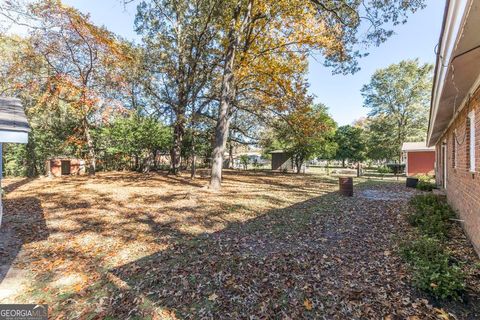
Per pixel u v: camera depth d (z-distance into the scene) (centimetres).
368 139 3062
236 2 1128
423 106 2812
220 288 322
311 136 1511
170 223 595
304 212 718
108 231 534
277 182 1447
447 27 216
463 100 498
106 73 1334
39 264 387
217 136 1080
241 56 1129
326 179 1647
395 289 313
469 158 489
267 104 1388
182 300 298
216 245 462
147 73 1390
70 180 1279
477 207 418
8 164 1460
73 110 1402
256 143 2195
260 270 367
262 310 280
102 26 1248
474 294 298
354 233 536
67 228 550
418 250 389
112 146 1669
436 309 274
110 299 301
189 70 1476
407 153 2047
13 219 610
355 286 323
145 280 341
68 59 1275
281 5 1043
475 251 425
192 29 1396
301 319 266
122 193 946
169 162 1995
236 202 838
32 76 1309
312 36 1038
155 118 1656
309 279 342
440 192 1012
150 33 1450
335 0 976
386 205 819
